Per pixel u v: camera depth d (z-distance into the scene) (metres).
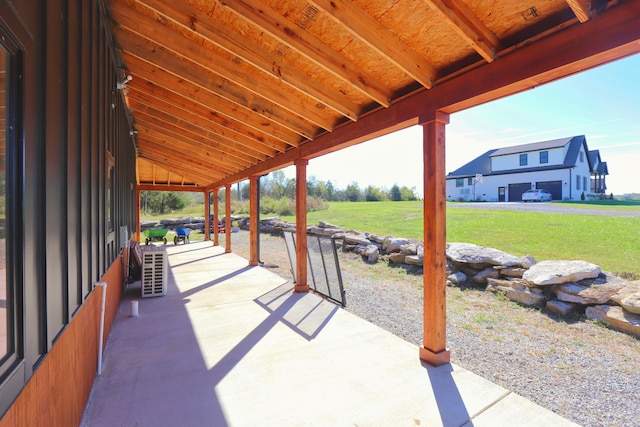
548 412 2.37
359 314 4.80
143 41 3.62
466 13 2.20
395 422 2.26
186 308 4.77
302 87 3.43
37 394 1.39
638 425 2.37
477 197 27.09
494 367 3.24
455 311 4.80
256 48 3.10
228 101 4.67
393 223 13.60
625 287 4.40
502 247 7.60
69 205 1.87
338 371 2.95
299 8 2.58
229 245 10.42
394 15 2.45
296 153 5.54
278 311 4.65
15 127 1.18
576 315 4.50
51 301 1.56
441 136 3.03
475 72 2.62
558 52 2.11
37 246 1.39
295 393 2.60
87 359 2.45
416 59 2.80
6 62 1.13
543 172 23.25
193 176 11.50
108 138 3.51
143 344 3.50
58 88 1.69
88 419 2.24
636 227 8.71
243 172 8.57
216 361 3.13
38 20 1.41
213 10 2.80
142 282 5.32
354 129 3.98
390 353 3.31
